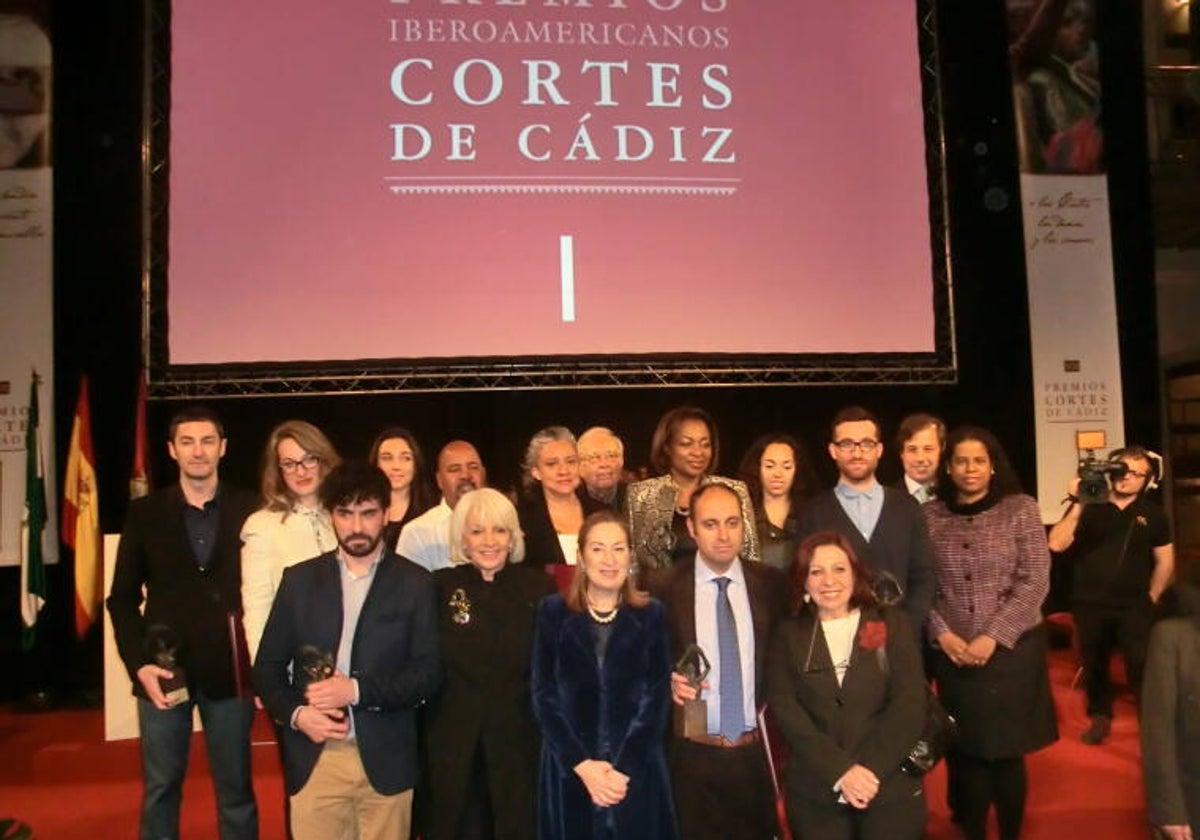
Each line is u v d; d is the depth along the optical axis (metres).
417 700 3.30
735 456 7.73
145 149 6.47
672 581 3.54
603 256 6.59
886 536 4.08
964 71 7.84
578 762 3.21
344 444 7.38
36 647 6.96
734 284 6.68
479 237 6.53
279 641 3.38
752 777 3.41
